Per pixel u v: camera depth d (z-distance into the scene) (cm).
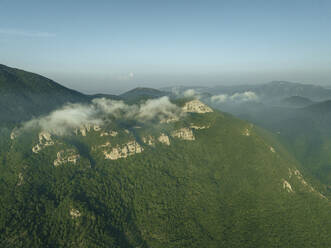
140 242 18475
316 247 17850
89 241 16925
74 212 18562
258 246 18062
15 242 16300
